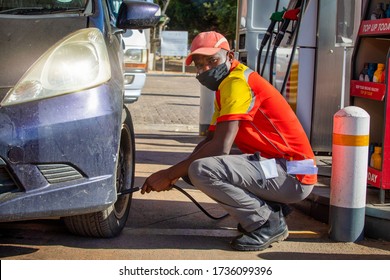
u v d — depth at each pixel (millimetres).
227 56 3994
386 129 4418
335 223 4355
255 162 3959
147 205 5262
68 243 4156
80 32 3873
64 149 3520
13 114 3453
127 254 3990
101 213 4012
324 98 6762
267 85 4004
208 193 3988
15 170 3428
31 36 3826
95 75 3725
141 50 9758
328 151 6848
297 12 6195
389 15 4645
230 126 3865
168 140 9125
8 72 3600
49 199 3498
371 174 4633
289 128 4027
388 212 4336
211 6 32406
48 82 3588
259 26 7871
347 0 6637
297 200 4102
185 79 24906
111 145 3693
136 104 14094
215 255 4031
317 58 6688
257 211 4047
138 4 4547
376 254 4121
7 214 3422
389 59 4344
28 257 3887
